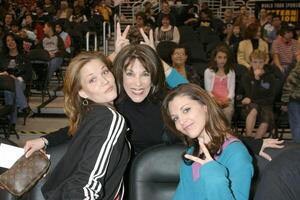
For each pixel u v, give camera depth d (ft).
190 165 5.41
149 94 6.85
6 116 16.71
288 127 15.69
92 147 4.77
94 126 4.88
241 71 17.04
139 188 6.50
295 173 4.99
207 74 15.42
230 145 5.17
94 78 5.17
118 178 5.25
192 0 35.42
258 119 14.93
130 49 6.59
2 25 29.76
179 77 7.67
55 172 5.11
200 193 5.11
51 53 24.63
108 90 5.20
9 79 17.06
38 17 33.58
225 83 15.19
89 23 30.17
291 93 13.99
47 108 20.26
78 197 4.55
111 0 37.55
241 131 16.06
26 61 20.81
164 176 6.52
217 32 28.22
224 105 14.76
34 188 6.42
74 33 27.61
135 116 6.93
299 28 28.50
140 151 7.00
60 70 23.50
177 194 5.55
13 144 6.52
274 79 15.26
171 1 33.76
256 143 6.57
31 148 6.08
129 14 39.09
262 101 15.08
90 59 5.23
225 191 4.65
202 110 5.31
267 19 27.58
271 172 5.09
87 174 4.66
